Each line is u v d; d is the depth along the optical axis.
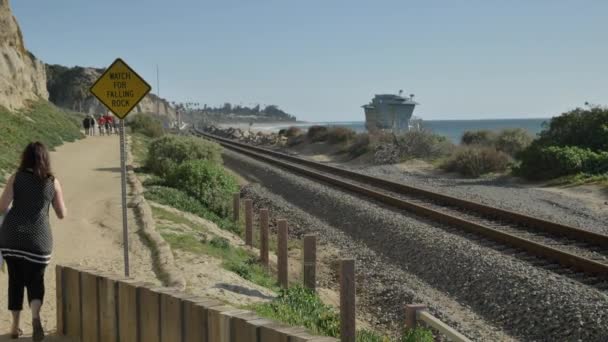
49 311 7.91
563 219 17.78
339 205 20.55
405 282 12.22
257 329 4.84
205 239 13.60
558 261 12.41
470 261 12.31
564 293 10.05
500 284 10.94
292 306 9.55
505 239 14.17
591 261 11.53
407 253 14.08
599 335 8.61
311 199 23.00
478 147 32.12
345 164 40.84
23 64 47.16
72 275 6.93
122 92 8.66
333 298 11.78
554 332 9.01
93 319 6.65
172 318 5.70
